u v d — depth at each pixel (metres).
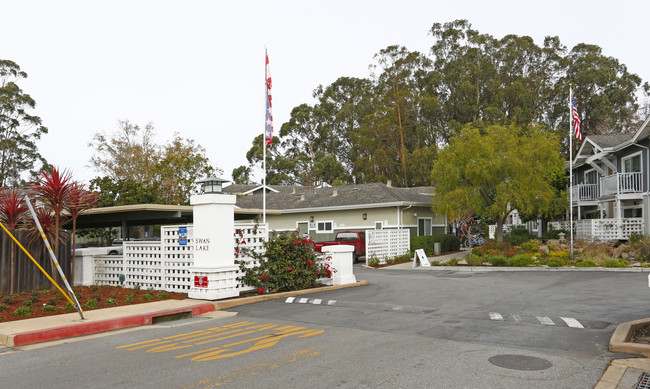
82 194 13.66
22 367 6.91
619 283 14.54
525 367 6.46
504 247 25.58
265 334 8.73
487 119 50.66
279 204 35.72
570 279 16.09
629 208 27.00
